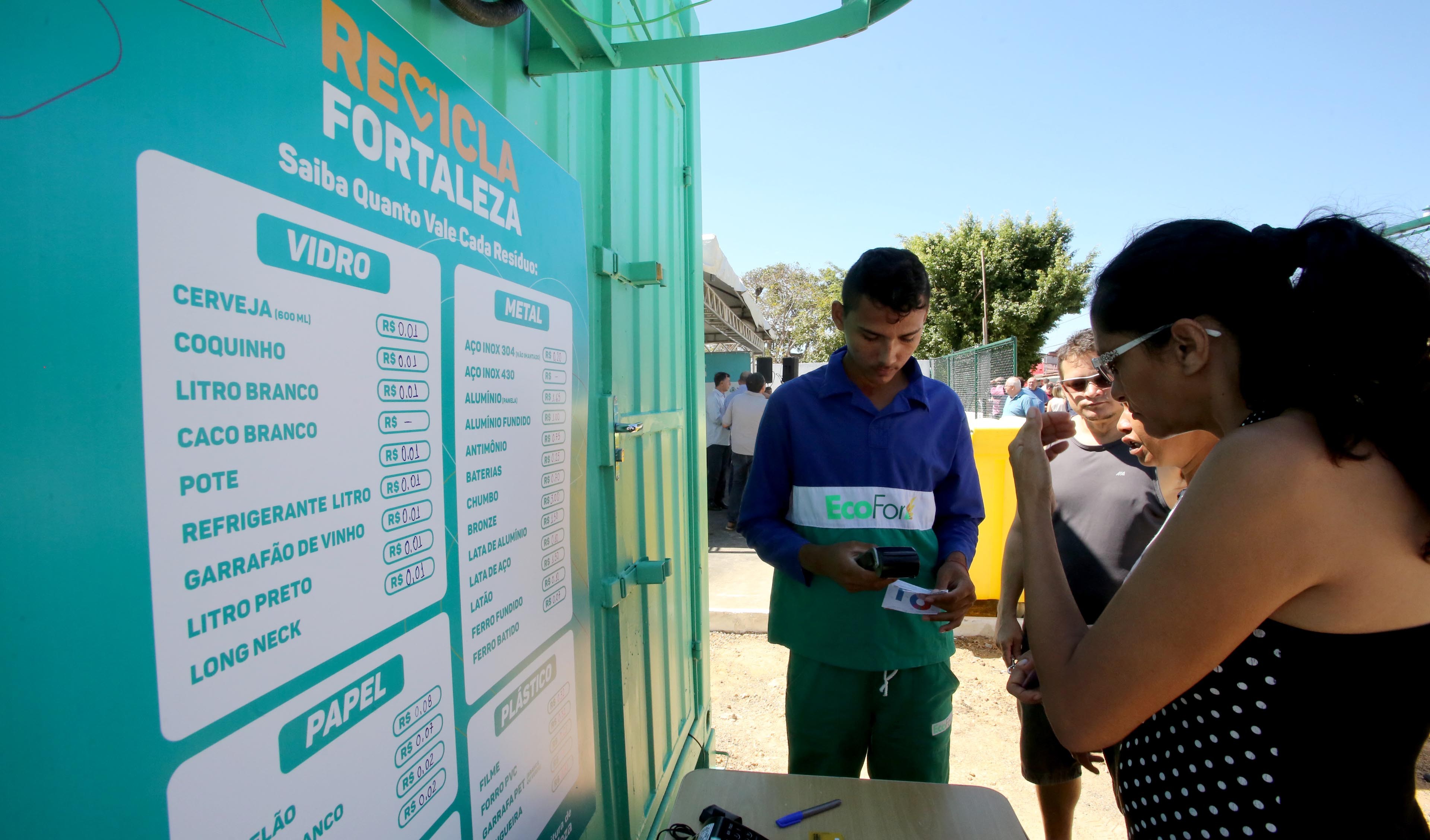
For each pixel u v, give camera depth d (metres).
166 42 0.50
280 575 0.61
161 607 0.50
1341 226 0.74
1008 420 5.16
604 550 1.64
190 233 0.52
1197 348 0.81
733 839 1.21
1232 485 0.72
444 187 0.86
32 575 0.43
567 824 1.25
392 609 0.76
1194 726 0.84
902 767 1.80
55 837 0.44
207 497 0.54
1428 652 0.71
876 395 1.83
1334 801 0.74
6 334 0.41
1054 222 27.75
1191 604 0.75
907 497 1.76
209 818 0.54
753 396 7.39
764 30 1.18
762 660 4.12
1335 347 0.70
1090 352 1.99
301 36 0.62
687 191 2.65
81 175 0.45
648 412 2.04
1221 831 0.81
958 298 28.50
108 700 0.47
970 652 4.10
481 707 0.95
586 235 1.57
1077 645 0.96
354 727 0.71
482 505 0.95
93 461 0.46
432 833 0.84
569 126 1.46
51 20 0.43
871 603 1.71
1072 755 2.03
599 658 1.60
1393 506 0.69
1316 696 0.74
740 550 6.38
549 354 1.18
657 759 2.11
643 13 1.99
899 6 1.08
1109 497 1.94
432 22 0.93
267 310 0.59
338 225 0.67
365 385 0.71
